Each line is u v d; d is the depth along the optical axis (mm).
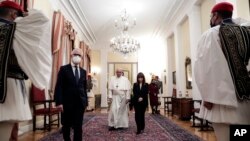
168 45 12078
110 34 13250
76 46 10516
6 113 1566
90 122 7391
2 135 1660
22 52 1615
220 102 1738
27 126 5594
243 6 4551
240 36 1806
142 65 15352
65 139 3357
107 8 9281
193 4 7465
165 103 10891
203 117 2020
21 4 4812
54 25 7152
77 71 3582
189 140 4520
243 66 1769
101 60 15375
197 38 7395
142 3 8750
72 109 3365
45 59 1677
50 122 5812
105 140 4543
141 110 5336
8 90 1611
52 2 7273
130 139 4637
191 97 8273
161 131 5602
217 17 2002
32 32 1628
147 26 11727
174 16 9703
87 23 11102
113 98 6062
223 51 1816
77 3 8617
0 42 1592
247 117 1744
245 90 1731
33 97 5703
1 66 1568
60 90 3404
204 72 1844
